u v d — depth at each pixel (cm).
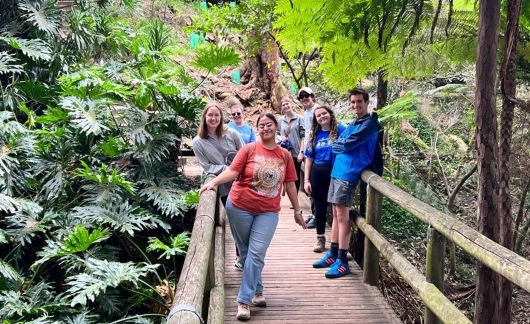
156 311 491
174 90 648
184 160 824
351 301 376
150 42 839
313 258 468
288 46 347
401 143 925
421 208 293
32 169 615
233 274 430
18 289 493
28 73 808
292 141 584
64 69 813
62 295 500
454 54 421
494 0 281
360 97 394
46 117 639
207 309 306
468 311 641
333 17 308
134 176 638
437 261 279
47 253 473
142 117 668
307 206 657
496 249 203
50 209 583
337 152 411
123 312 493
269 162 331
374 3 300
